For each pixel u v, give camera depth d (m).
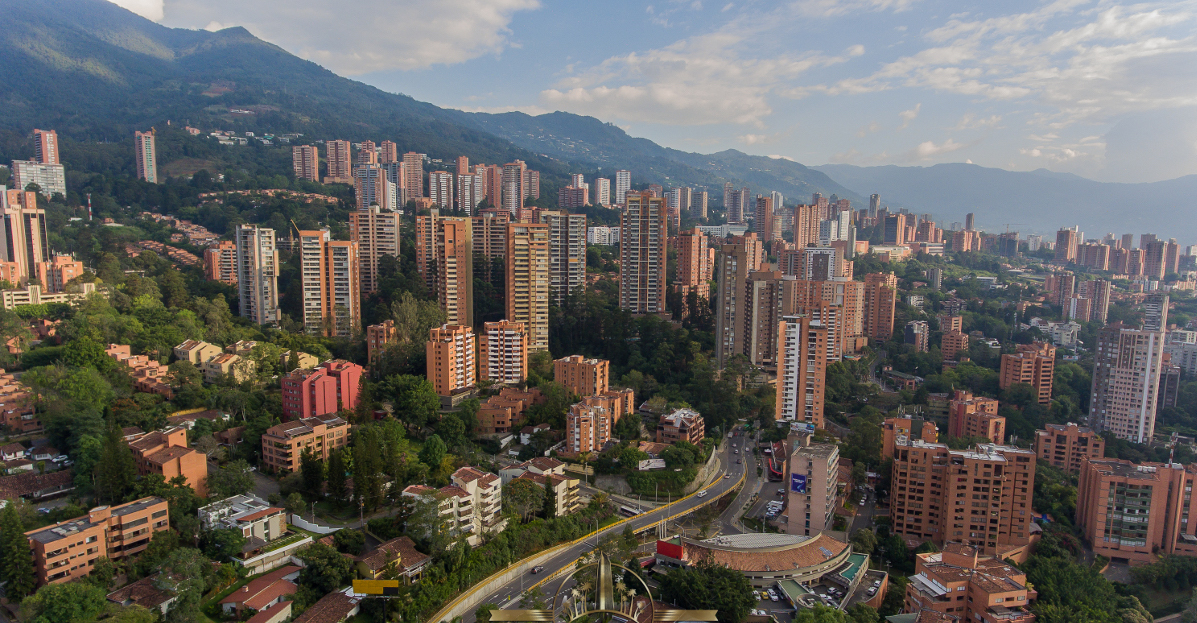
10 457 177.12
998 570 159.38
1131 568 187.62
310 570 145.12
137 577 138.00
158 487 156.00
